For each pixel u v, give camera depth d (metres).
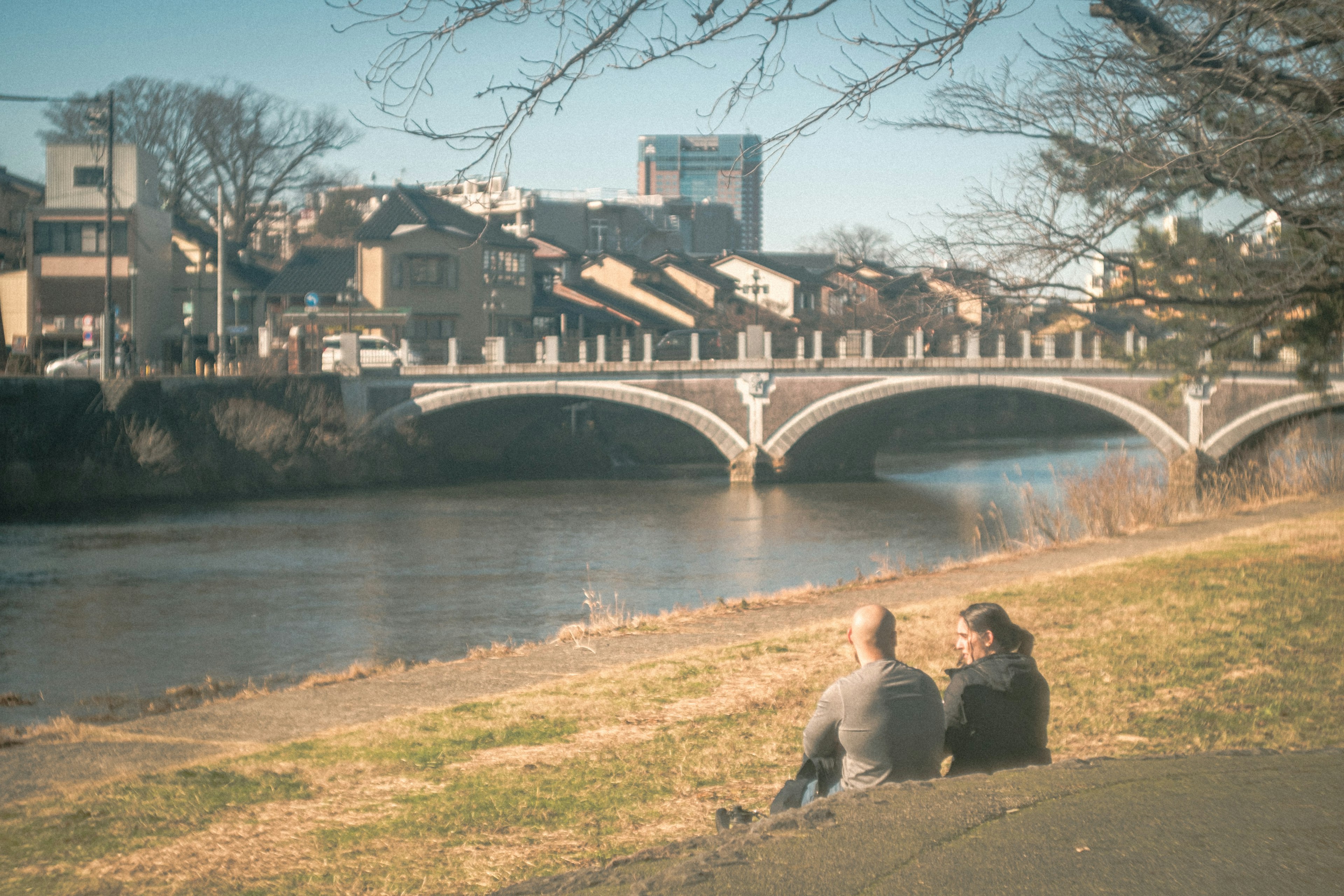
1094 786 4.49
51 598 28.00
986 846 3.81
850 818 4.11
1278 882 3.49
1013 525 39.72
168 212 68.56
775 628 15.02
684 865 3.71
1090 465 60.41
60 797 8.12
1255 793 4.39
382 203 70.94
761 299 84.00
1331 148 9.38
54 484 44.25
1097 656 11.13
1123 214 9.64
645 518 43.44
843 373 55.00
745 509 45.97
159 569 32.12
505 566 32.62
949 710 5.20
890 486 54.41
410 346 64.62
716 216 136.75
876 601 16.75
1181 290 11.20
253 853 6.61
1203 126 10.08
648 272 84.44
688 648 13.80
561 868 6.11
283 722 10.98
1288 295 11.00
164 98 76.00
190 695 17.73
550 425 68.94
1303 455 32.72
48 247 63.44
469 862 6.26
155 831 7.14
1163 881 3.50
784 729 9.18
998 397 91.56
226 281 70.50
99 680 20.11
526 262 74.00
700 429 57.88
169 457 48.22
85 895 6.07
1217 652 11.02
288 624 25.03
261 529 40.22
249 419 52.44
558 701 10.70
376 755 8.96
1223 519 25.88
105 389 47.56
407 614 26.08
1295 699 9.09
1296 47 9.12
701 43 6.64
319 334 66.56
